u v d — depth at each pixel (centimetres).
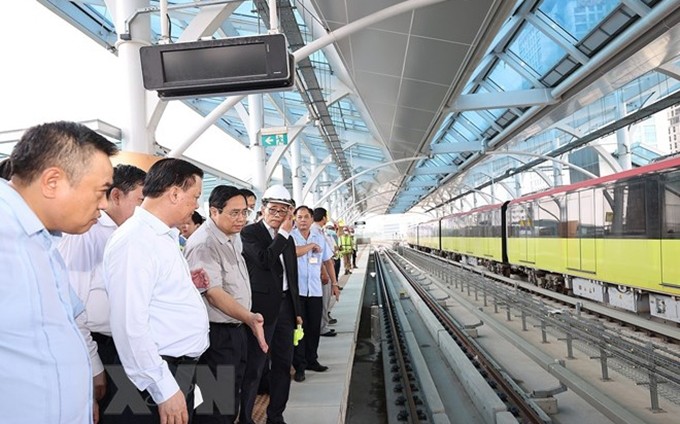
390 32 953
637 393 575
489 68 1603
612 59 1169
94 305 251
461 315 1226
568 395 603
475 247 2494
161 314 226
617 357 575
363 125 2334
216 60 422
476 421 564
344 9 862
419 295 1504
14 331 135
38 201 154
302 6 923
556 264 1427
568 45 1219
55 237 173
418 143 1956
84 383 158
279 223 400
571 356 735
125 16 643
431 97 1335
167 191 233
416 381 649
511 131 1878
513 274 1998
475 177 4300
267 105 1986
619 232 1049
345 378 545
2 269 134
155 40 1196
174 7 530
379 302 1453
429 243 4231
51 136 153
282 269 409
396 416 527
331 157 2384
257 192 1342
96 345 242
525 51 1408
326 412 439
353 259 2594
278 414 399
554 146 2786
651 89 1891
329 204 4000
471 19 873
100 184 164
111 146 170
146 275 212
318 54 1434
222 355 298
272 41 415
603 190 1123
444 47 999
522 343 759
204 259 301
